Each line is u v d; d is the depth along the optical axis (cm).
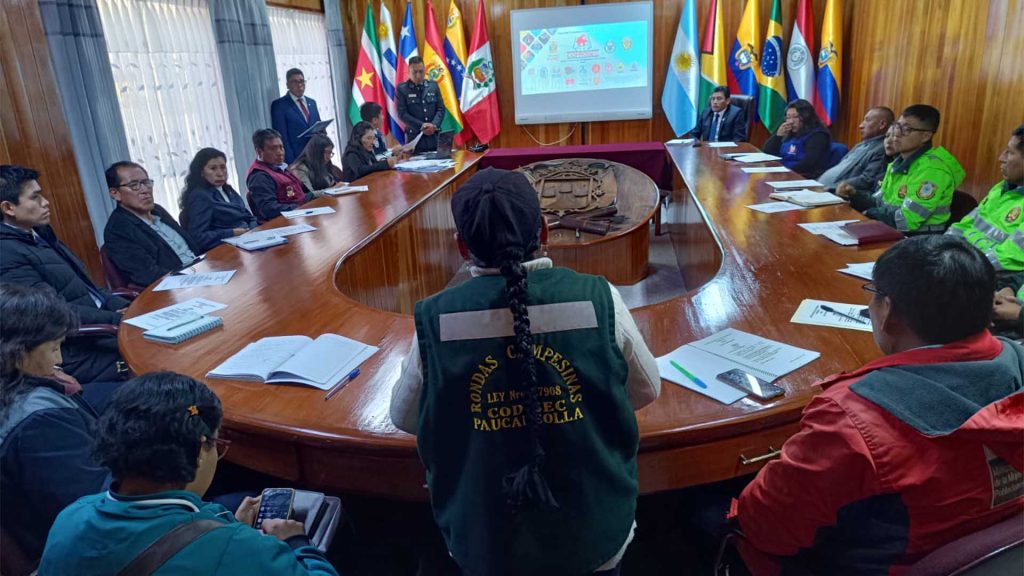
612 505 85
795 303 177
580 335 81
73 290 226
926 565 74
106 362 214
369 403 136
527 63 648
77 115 357
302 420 130
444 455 84
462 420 81
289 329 178
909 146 292
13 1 277
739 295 185
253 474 184
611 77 641
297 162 421
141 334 178
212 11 468
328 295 206
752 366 140
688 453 123
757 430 124
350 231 290
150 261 273
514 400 80
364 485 131
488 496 82
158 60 431
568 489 81
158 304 204
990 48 346
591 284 84
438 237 401
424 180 417
